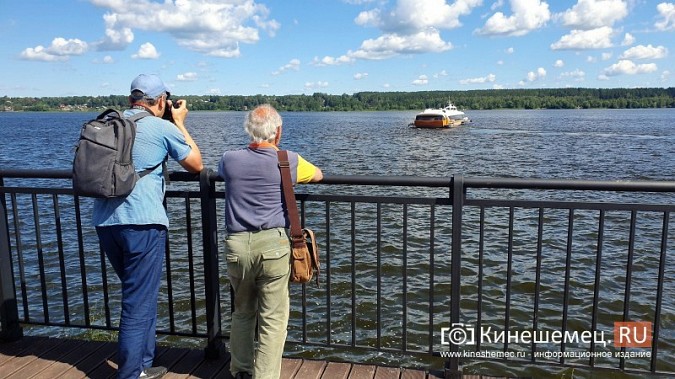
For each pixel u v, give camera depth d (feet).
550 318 25.14
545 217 46.78
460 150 132.87
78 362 11.69
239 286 9.87
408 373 11.03
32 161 106.22
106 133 9.13
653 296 27.89
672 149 130.82
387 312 25.80
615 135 190.19
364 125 300.81
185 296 27.35
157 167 9.91
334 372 11.05
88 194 9.08
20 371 11.30
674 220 44.52
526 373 19.63
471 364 20.29
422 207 50.49
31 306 26.81
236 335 10.31
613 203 9.73
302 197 10.91
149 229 9.74
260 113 9.50
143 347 10.26
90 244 38.06
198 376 11.08
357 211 47.91
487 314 25.55
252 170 9.30
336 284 29.58
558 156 115.44
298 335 23.35
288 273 9.59
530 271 32.01
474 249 37.11
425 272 31.81
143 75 10.26
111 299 27.50
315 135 197.67
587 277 31.09
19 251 12.55
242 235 9.33
